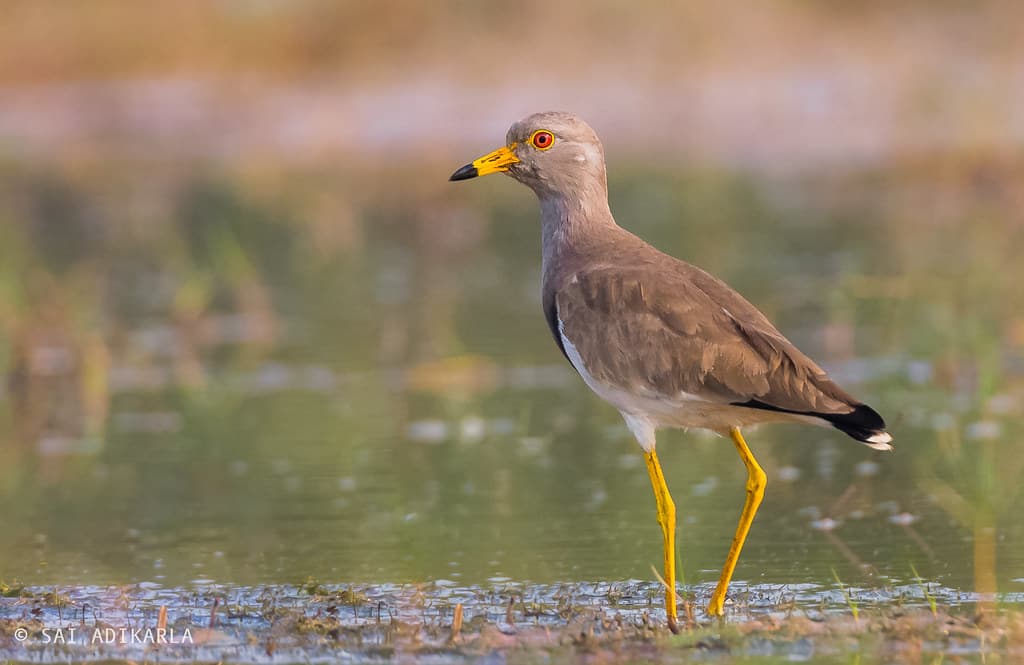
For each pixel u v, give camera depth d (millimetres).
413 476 12406
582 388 15023
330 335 17359
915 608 9125
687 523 11086
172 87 31375
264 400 14938
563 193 10609
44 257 21547
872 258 19266
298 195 25547
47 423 14406
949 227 21000
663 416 9570
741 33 30172
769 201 23516
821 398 8984
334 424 14016
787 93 28500
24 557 10758
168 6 32625
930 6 30750
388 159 27688
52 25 32406
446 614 9391
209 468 12805
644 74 29531
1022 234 20141
